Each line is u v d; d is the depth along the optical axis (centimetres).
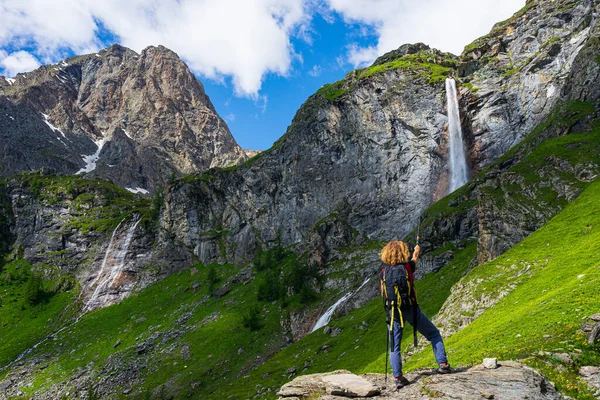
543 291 4775
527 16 18100
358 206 17762
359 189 18038
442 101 16762
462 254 11375
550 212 8356
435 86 17162
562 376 1584
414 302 1084
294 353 11425
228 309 16362
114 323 18000
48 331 18512
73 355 15650
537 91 14875
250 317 14550
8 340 17862
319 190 19488
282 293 15688
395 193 16925
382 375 1299
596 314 2439
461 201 13188
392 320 1073
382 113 18038
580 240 5922
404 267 1090
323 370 9156
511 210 8944
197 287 19225
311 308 14375
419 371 1252
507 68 16788
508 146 15125
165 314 17712
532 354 1948
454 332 5919
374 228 16962
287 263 18200
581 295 3206
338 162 19225
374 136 18112
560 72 14538
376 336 9644
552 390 1105
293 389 1261
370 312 11406
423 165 16588
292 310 14400
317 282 15500
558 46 15000
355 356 9062
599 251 4947
